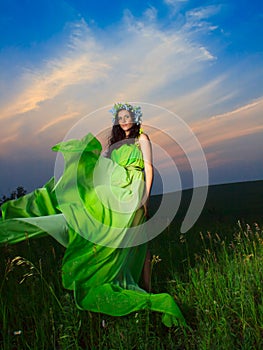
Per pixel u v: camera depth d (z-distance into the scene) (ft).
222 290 14.16
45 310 12.41
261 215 38.17
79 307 12.07
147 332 11.34
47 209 15.62
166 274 16.85
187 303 13.83
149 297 12.41
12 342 11.72
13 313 12.87
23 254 17.94
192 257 18.90
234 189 90.94
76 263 13.12
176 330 11.66
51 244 21.29
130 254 14.24
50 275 15.83
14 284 14.40
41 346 11.37
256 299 13.52
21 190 26.91
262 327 11.52
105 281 13.28
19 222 13.71
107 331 12.10
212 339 10.93
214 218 36.04
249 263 15.39
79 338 11.65
